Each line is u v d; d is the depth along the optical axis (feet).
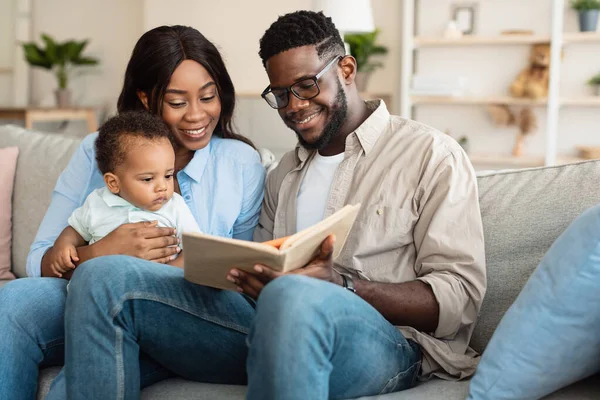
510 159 14.78
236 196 5.73
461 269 4.53
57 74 18.26
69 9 20.01
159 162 5.01
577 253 3.52
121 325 4.10
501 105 15.16
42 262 5.28
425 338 4.50
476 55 15.60
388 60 16.79
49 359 4.72
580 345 3.59
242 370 4.50
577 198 4.76
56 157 7.12
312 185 5.35
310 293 3.60
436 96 15.08
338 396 4.04
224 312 4.37
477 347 4.84
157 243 4.89
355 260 4.83
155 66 5.41
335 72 5.08
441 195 4.66
